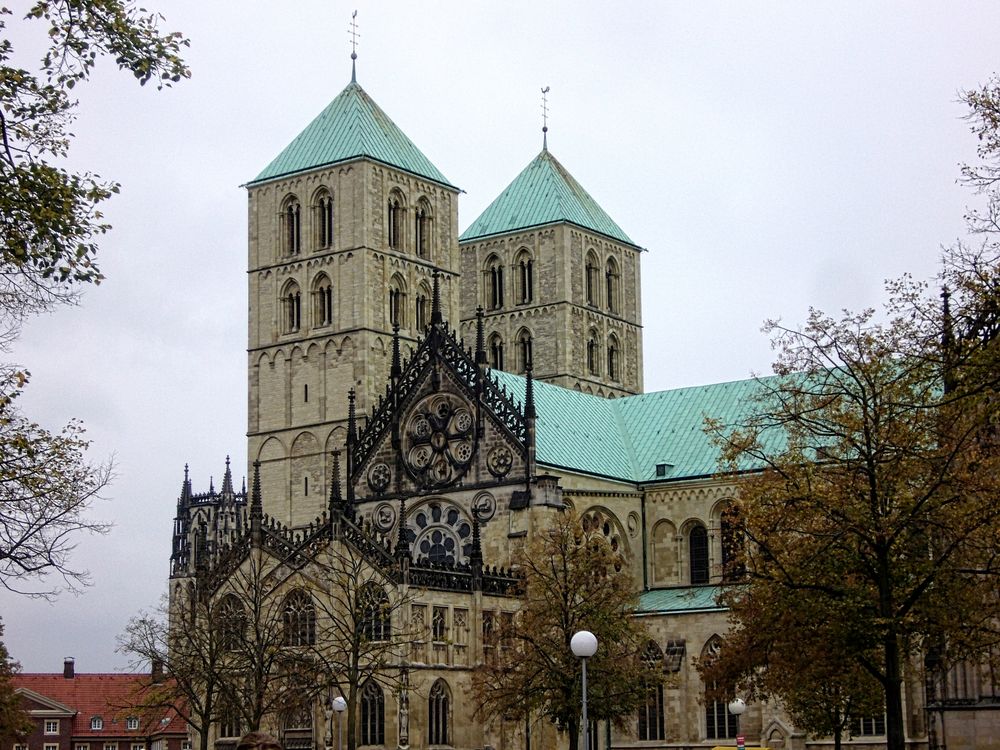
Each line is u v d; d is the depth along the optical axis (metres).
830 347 96.81
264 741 32.69
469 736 149.88
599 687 127.81
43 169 60.69
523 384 175.62
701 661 117.69
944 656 103.88
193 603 153.25
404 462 169.00
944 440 92.12
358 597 135.75
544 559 137.12
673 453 177.00
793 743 151.25
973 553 96.00
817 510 95.06
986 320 76.06
